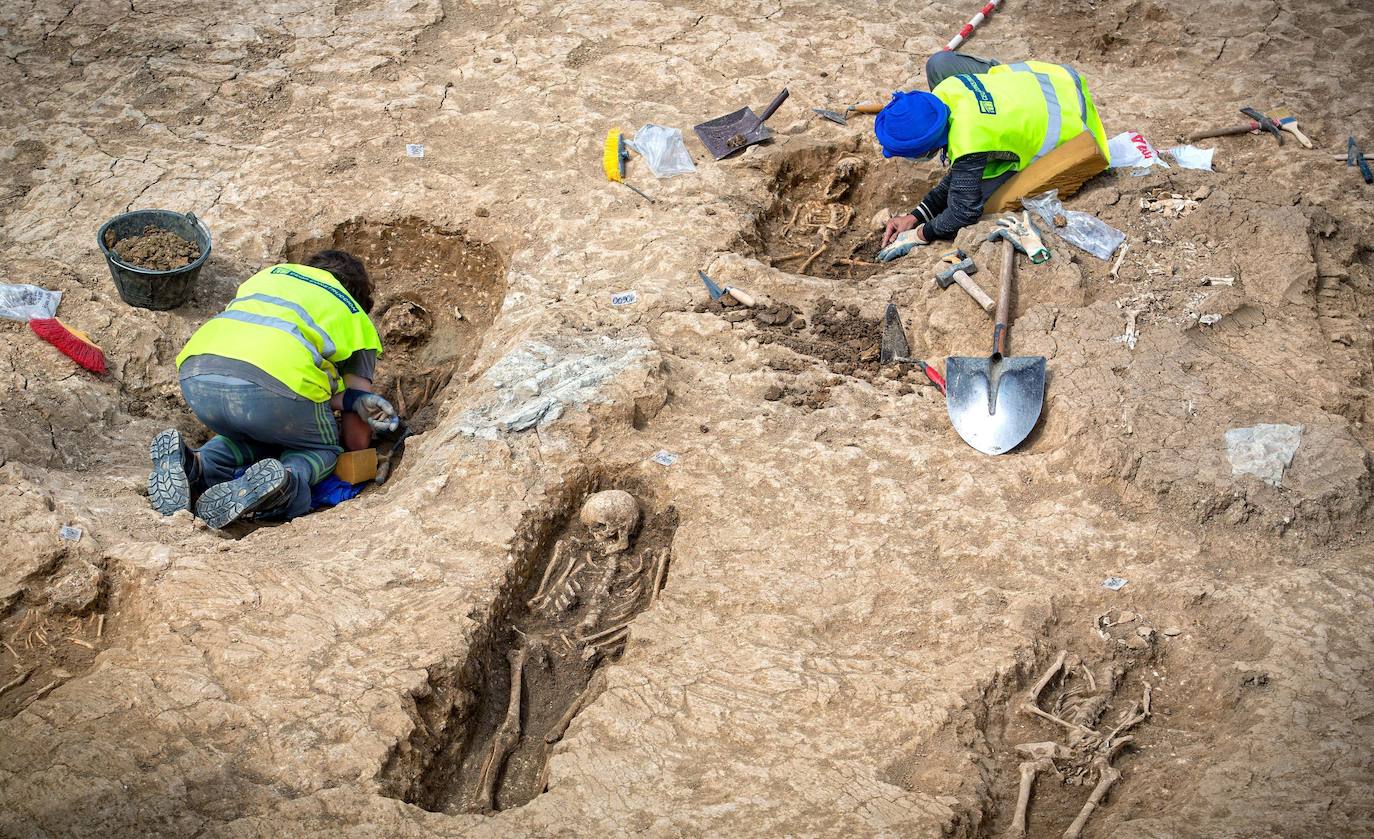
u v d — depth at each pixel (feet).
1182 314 16.85
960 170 19.16
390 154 22.75
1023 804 11.34
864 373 17.44
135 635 13.25
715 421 16.43
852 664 12.69
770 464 15.49
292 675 12.39
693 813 11.10
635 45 25.93
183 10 26.84
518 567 14.32
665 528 15.23
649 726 12.09
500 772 12.48
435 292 21.47
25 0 26.63
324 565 13.88
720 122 23.27
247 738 11.73
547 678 13.55
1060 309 16.99
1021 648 12.71
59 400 17.08
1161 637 13.05
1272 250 17.56
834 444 15.81
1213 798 10.89
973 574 13.84
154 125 23.39
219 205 21.47
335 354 16.38
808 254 21.53
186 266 18.58
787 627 13.21
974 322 17.40
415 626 13.12
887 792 11.22
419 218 21.40
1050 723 12.15
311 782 11.38
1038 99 19.08
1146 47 25.73
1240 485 14.26
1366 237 19.53
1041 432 15.85
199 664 12.51
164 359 18.47
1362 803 10.56
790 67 25.13
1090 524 14.37
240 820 10.89
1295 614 12.84
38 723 11.72
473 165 22.50
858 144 23.15
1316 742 11.29
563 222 20.93
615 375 16.61
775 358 17.69
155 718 11.84
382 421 17.46
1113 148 21.16
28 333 17.88
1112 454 14.80
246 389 15.56
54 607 13.46
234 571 13.66
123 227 19.25
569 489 15.43
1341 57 24.75
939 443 15.78
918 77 24.95
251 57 25.44
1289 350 16.56
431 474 15.37
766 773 11.50
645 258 20.07
